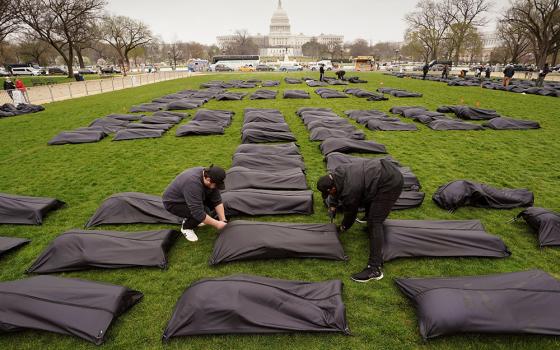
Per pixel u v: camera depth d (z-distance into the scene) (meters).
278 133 8.95
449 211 5.07
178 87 24.97
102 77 42.66
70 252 3.80
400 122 10.59
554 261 3.92
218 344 2.81
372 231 3.48
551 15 31.36
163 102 16.53
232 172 5.84
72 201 5.66
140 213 4.82
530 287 3.01
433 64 52.72
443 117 11.07
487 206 5.18
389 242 3.97
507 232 4.53
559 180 6.34
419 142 8.88
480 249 3.98
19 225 4.82
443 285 3.15
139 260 3.81
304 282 3.34
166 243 4.07
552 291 2.96
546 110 13.77
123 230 4.62
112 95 21.39
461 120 11.14
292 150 7.51
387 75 37.12
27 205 4.99
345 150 7.67
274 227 4.13
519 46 51.69
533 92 19.06
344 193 3.41
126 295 3.19
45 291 3.04
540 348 2.71
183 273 3.73
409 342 2.82
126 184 6.36
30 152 8.61
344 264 3.86
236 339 2.85
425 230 4.09
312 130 9.42
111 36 56.66
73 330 2.83
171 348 2.78
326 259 3.92
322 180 3.52
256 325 2.86
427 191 5.84
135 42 58.41
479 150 8.18
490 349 2.72
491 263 3.87
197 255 4.05
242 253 3.85
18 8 32.72
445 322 2.76
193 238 4.27
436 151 8.11
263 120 10.67
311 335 2.89
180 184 3.89
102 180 6.58
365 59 54.56
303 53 103.69
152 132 9.71
